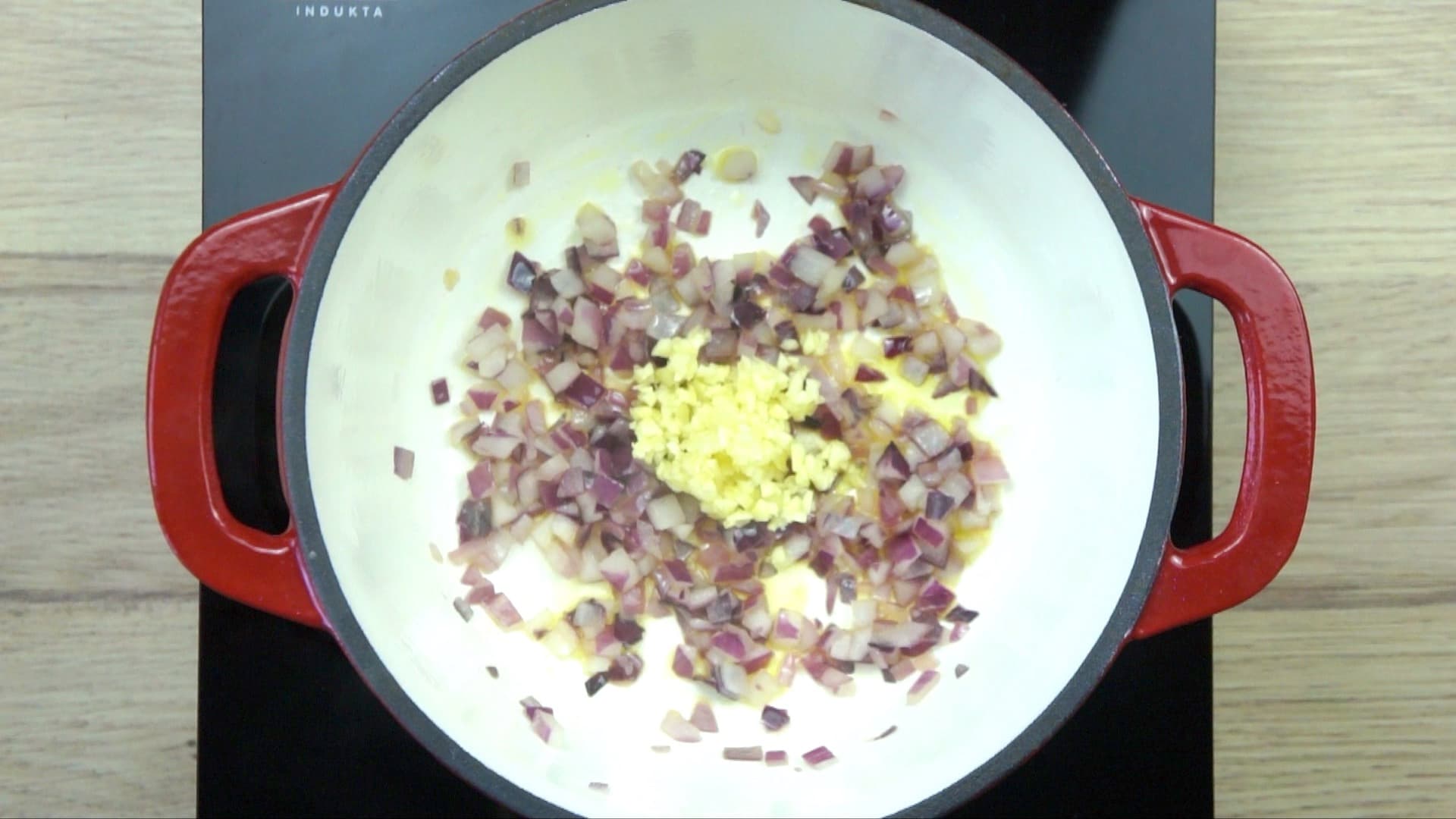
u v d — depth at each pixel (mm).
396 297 422
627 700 428
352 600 386
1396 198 442
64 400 433
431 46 419
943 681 429
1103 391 415
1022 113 396
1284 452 378
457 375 438
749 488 421
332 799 416
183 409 370
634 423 429
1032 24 425
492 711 417
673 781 417
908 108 431
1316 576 443
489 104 405
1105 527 406
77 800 435
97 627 435
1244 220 443
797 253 438
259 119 416
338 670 420
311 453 376
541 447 433
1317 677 444
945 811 379
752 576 432
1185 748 423
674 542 432
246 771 415
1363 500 443
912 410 437
